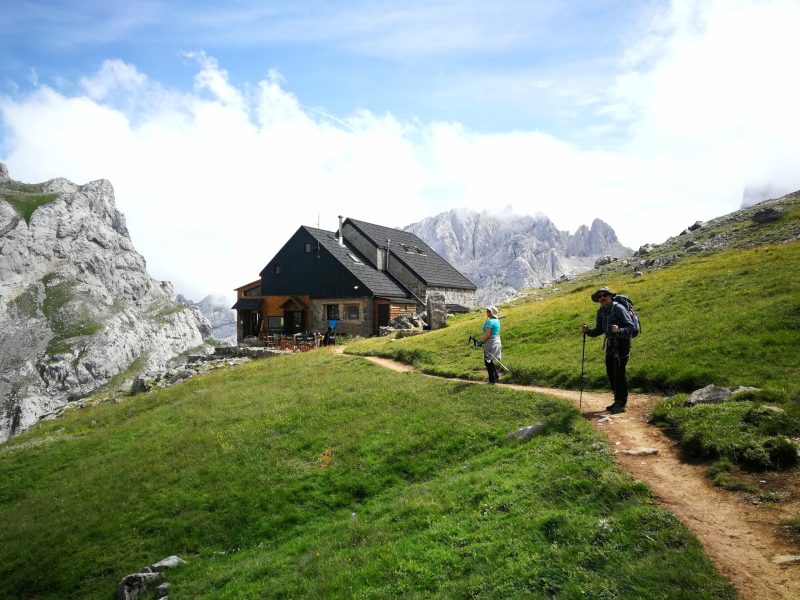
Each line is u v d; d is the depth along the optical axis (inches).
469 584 309.0
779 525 291.9
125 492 708.7
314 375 1128.8
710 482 356.8
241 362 1717.5
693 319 780.6
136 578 505.7
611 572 277.6
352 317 2278.5
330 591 359.3
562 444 477.7
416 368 1048.2
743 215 2071.9
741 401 458.3
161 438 904.9
